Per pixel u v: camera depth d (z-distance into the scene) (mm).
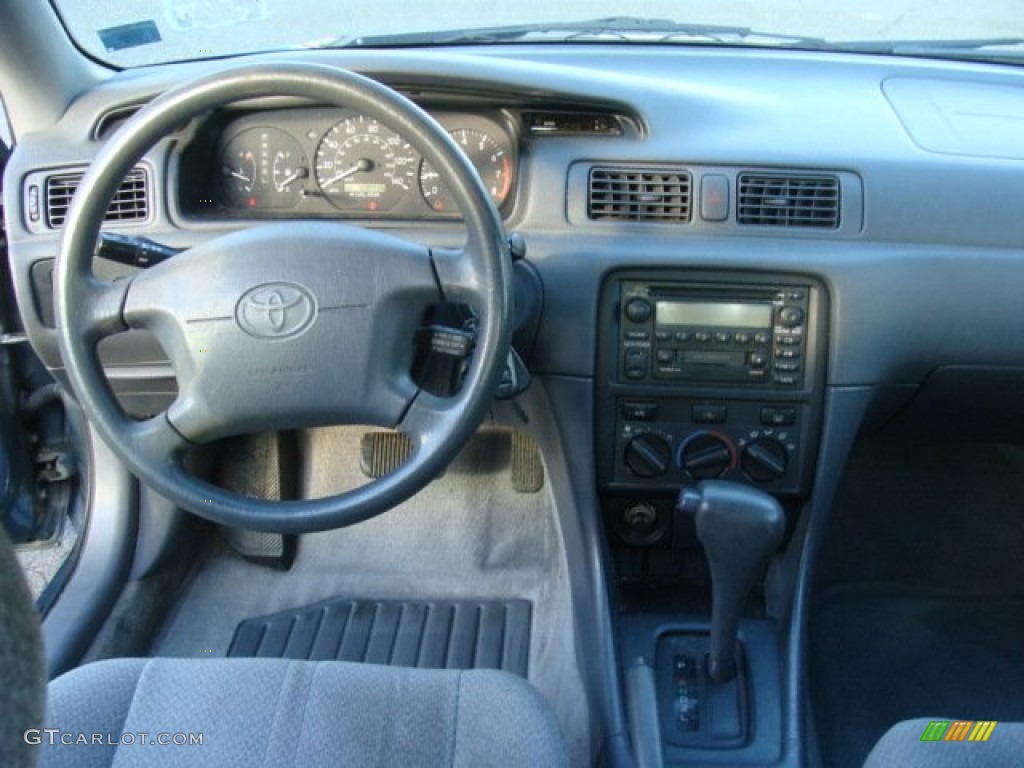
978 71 1939
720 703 1717
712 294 1683
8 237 1766
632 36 1962
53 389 2111
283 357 1271
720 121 1682
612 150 1654
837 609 2217
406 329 1295
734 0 1964
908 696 2016
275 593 2174
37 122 1756
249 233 1289
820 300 1673
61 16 1750
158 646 2049
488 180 1724
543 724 1251
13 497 2086
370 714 1259
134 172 1722
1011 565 2318
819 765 1736
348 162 1738
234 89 1201
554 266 1666
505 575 2188
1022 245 1668
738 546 1552
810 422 1728
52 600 1959
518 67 1637
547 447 1899
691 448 1760
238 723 1247
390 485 1299
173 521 2082
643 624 1834
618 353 1715
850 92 1828
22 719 563
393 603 2143
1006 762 1147
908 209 1656
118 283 1294
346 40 1936
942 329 1702
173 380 1845
